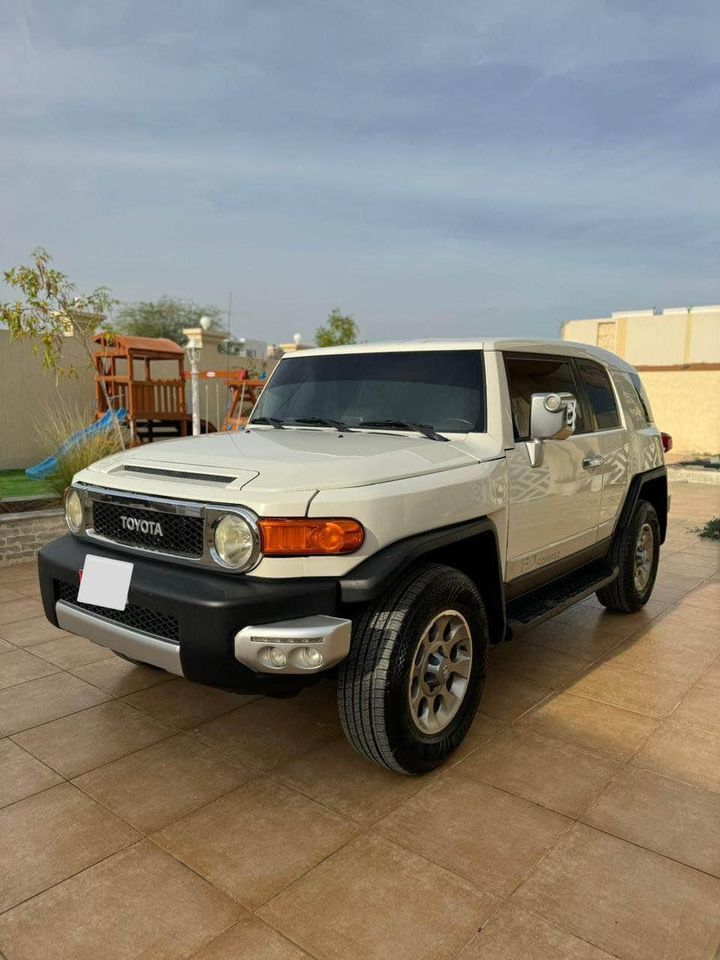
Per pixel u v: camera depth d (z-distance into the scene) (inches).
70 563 124.5
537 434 132.0
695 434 788.6
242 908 89.9
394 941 84.6
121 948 83.7
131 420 492.4
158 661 110.9
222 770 122.2
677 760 126.2
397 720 111.3
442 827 106.3
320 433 145.5
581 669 167.6
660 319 1352.1
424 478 118.6
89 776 120.1
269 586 104.2
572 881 94.8
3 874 96.0
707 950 83.4
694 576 253.6
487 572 133.8
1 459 488.7
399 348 155.5
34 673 162.2
